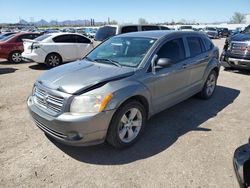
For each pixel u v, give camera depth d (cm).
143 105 400
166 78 432
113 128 348
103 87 338
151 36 458
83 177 313
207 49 576
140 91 372
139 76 383
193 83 528
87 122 320
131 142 382
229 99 609
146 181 304
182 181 304
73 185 298
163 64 401
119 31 1063
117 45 467
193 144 390
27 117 495
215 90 689
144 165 337
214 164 338
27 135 417
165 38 450
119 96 341
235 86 734
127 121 371
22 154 361
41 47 1067
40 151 369
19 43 1297
